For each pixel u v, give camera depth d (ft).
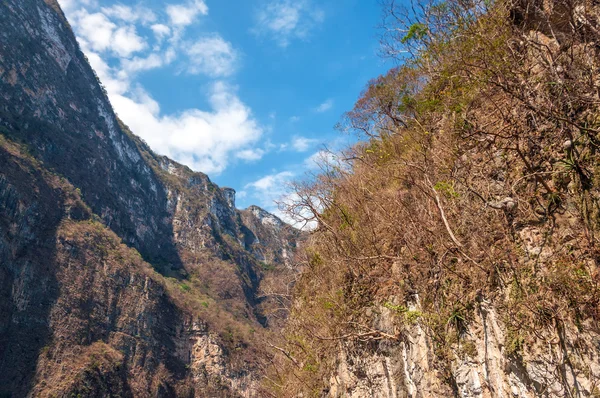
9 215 267.18
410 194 23.21
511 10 17.90
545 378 11.57
